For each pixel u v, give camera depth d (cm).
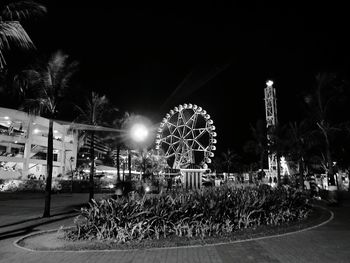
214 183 3906
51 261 830
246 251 894
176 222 1112
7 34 1062
